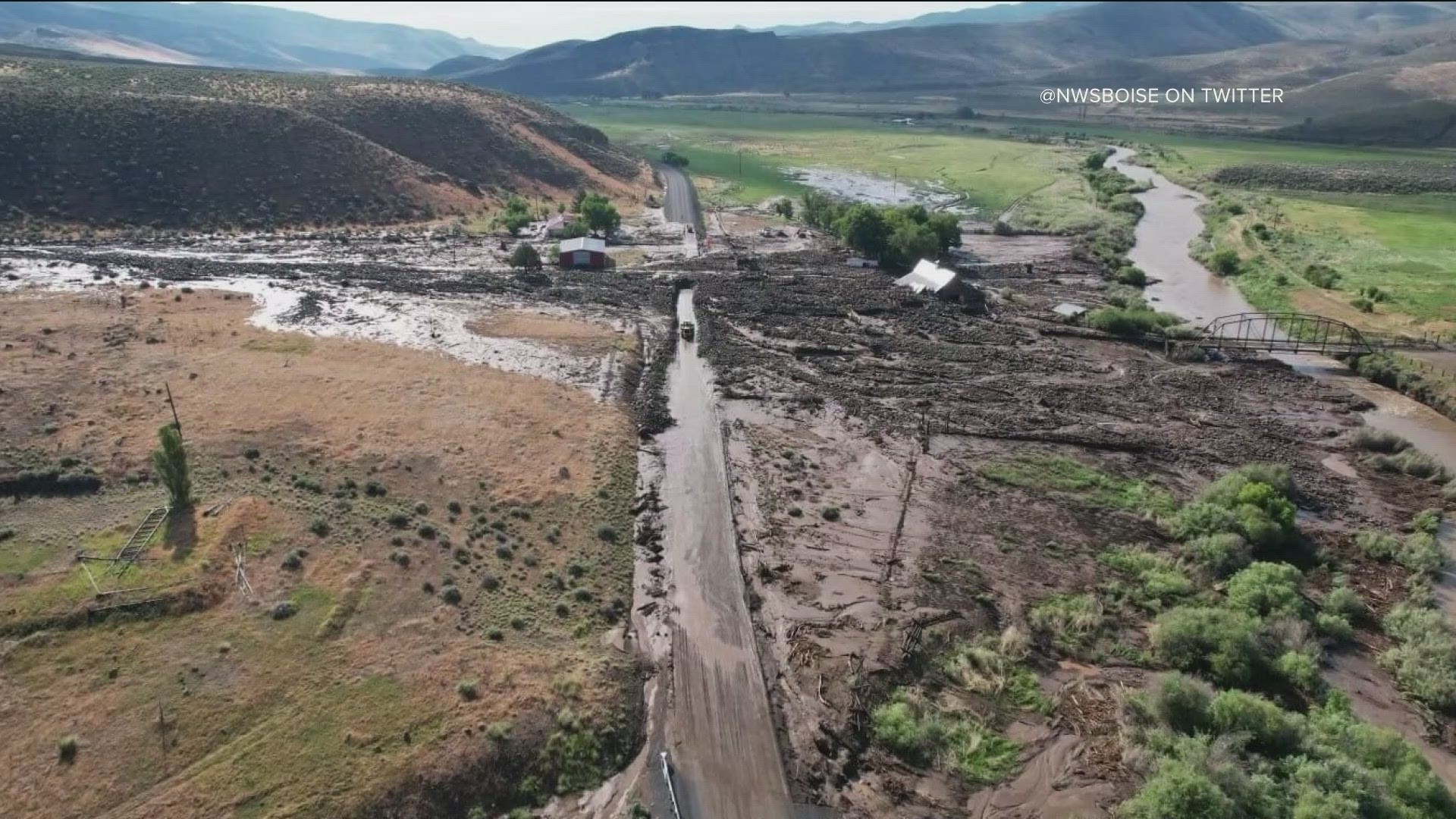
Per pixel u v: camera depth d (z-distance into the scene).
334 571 43.38
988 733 37.22
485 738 34.50
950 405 70.94
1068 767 35.53
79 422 56.22
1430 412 72.31
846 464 60.97
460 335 79.81
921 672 40.72
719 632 43.12
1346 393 75.62
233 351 71.00
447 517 49.22
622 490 55.38
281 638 38.72
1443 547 51.84
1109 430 67.06
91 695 35.09
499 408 63.81
